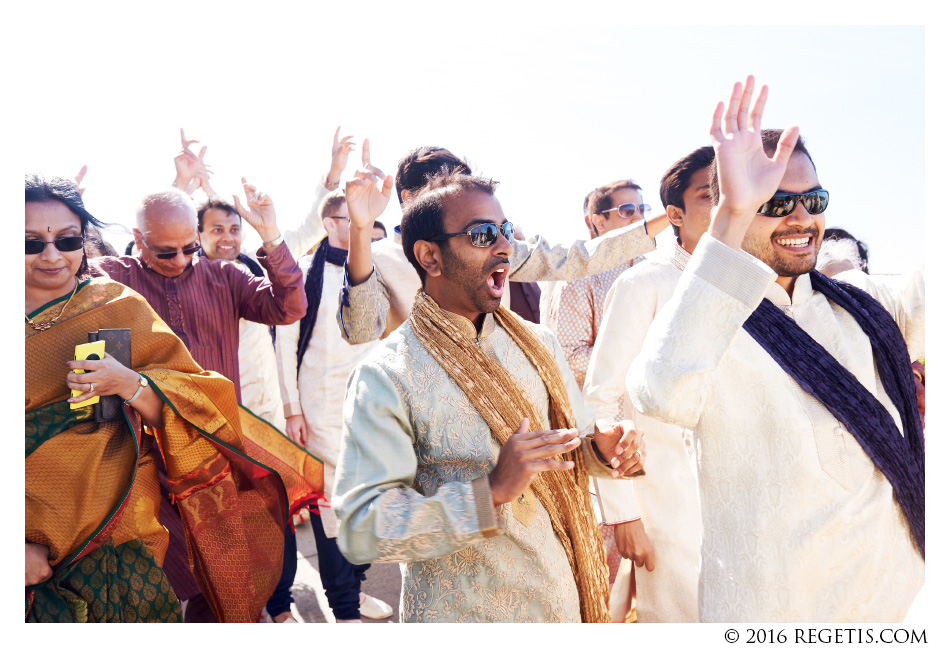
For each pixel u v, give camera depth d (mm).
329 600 2648
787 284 1729
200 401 2133
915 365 2238
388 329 2559
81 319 2076
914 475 1607
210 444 2188
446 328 1549
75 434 1964
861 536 1550
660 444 2262
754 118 1510
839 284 1763
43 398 2000
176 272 2590
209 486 2203
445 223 1537
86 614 1941
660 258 2236
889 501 1585
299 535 3396
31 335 2023
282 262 2662
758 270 1462
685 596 2229
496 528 1333
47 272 2057
